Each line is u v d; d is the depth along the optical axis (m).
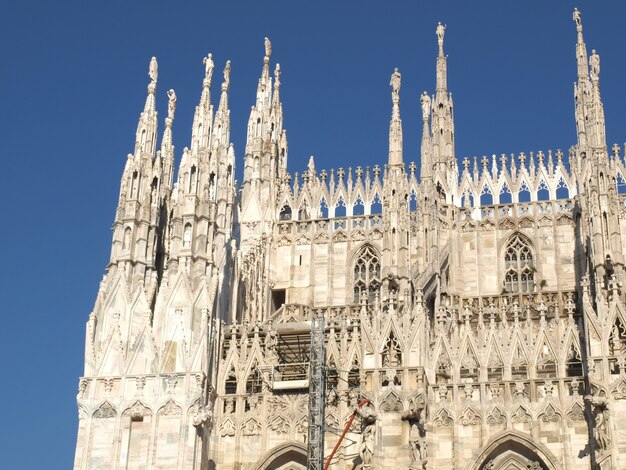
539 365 45.75
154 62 53.72
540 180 56.97
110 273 47.91
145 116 51.94
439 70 60.59
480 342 45.84
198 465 43.25
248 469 44.84
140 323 46.34
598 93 54.62
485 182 57.31
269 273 56.69
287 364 47.50
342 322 46.81
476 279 54.97
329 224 58.03
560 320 48.19
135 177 50.06
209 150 50.59
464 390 44.56
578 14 59.78
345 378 45.28
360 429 44.06
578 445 42.66
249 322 49.41
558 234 55.00
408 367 44.28
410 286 50.22
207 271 47.47
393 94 57.28
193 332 45.47
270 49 65.06
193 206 48.44
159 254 50.31
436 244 53.03
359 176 59.22
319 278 56.97
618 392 41.94
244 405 46.00
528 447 43.09
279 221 58.69
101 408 44.25
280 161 62.84
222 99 53.03
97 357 45.31
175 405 43.91
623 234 53.69
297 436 45.03
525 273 54.88
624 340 43.22
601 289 45.91
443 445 43.84
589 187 49.72
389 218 51.47
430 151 55.59
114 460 43.12
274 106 64.06
